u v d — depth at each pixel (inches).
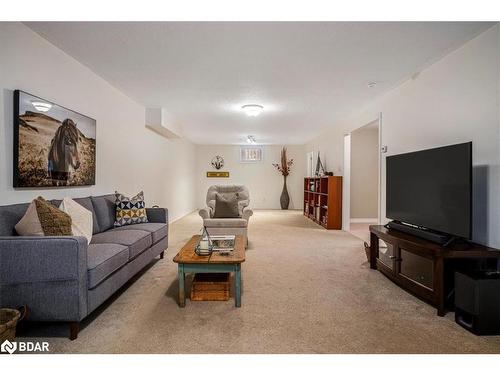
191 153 356.2
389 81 135.5
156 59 114.3
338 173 233.9
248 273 118.3
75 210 93.2
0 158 81.5
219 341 68.6
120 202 133.1
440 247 86.0
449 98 106.2
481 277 73.0
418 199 105.5
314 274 117.0
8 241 67.1
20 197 89.0
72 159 112.5
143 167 192.1
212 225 161.8
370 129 260.5
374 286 104.1
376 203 266.5
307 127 257.6
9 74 84.2
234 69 123.9
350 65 118.2
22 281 67.4
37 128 93.3
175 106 187.5
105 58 113.8
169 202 257.3
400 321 78.7
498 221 85.8
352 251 155.3
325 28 90.0
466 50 98.0
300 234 204.2
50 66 101.1
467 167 83.1
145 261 113.1
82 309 69.4
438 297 82.4
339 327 75.4
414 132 128.1
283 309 85.7
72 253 67.7
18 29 87.0
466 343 68.2
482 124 91.4
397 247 101.7
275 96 161.8
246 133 292.5
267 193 387.2
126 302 90.2
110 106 146.3
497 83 86.0
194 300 91.2
